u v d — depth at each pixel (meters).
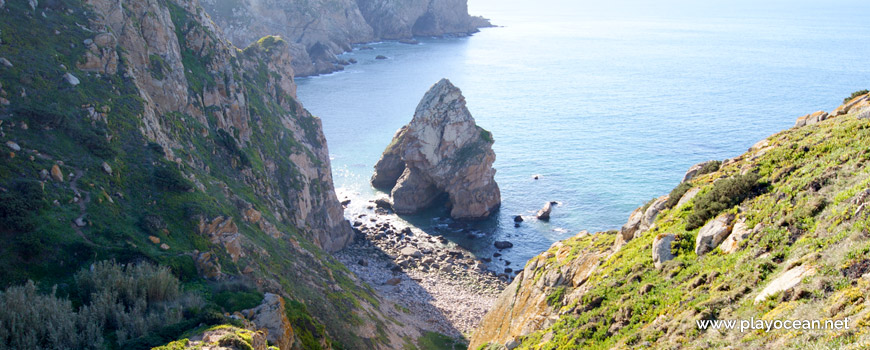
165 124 50.94
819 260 21.73
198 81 61.03
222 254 38.84
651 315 26.55
